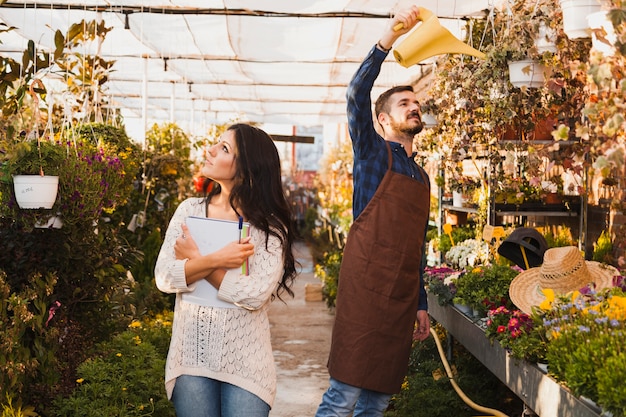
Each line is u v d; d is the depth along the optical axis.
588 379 2.76
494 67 4.05
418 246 3.54
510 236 4.34
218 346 2.75
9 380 3.64
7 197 3.92
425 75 9.20
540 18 3.60
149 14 6.68
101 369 4.13
